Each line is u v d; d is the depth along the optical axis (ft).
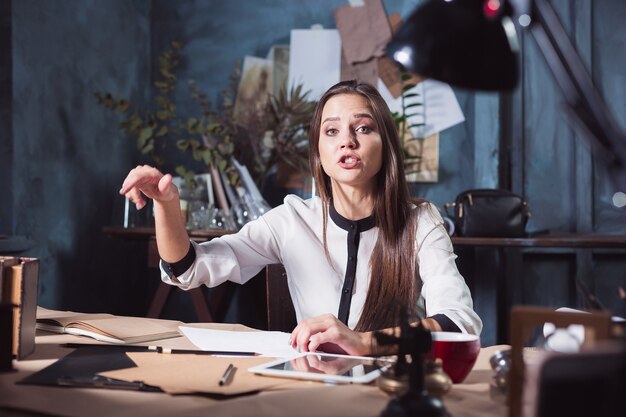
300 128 10.43
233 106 10.86
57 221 9.08
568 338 2.73
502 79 3.09
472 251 10.62
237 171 9.97
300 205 5.49
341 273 5.19
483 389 2.96
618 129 2.13
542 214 10.74
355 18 10.89
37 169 8.67
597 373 1.69
